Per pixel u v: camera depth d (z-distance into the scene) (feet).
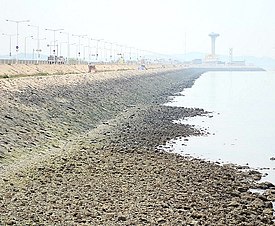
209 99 331.57
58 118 168.96
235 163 130.21
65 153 125.08
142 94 315.17
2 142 120.67
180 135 170.60
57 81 238.27
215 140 165.07
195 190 94.99
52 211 77.05
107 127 176.76
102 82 292.40
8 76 236.84
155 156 128.06
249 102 320.70
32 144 129.18
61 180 96.94
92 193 88.74
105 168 110.01
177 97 335.26
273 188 101.09
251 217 79.92
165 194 90.27
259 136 177.58
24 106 164.76
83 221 73.10
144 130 174.70
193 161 126.31
